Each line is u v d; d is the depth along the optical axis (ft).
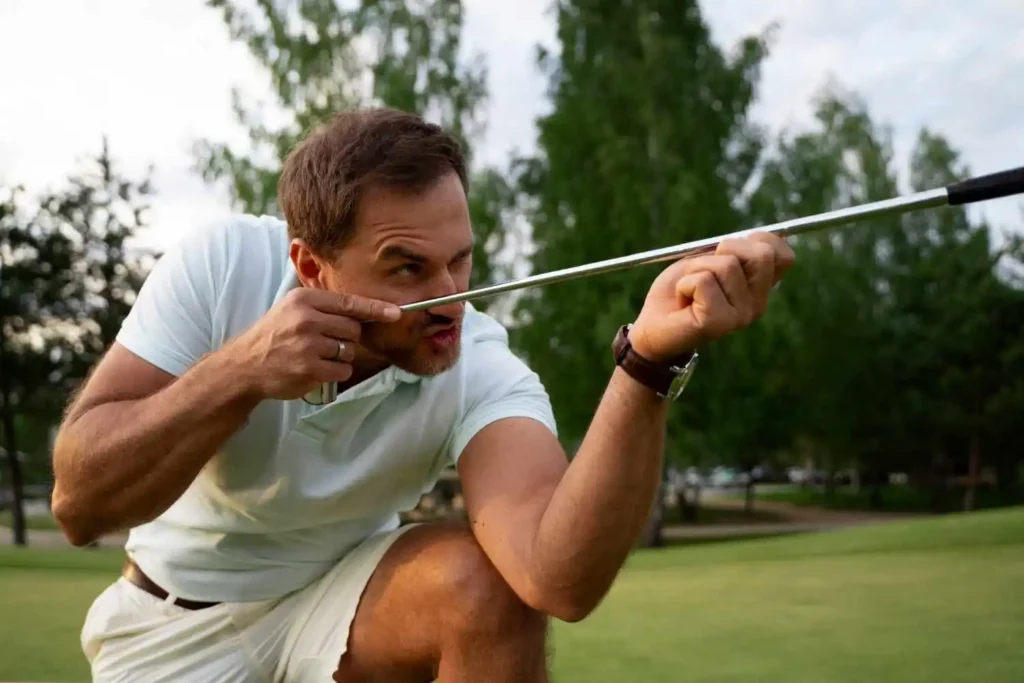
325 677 4.14
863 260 71.61
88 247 52.95
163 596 4.46
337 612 4.14
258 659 4.41
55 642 9.62
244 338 3.49
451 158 3.68
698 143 42.27
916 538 18.85
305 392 3.47
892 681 6.88
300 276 3.89
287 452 4.06
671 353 2.93
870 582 12.51
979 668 7.13
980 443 73.51
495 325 4.68
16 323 51.19
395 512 4.60
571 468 3.31
